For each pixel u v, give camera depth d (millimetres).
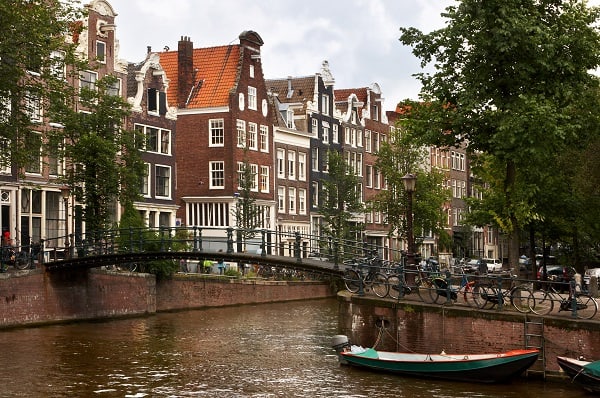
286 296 55531
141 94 53906
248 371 26016
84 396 22391
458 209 93875
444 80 27250
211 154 60938
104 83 41875
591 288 30625
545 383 22375
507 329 23109
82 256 38406
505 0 25562
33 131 40500
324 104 73125
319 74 72562
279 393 22531
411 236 28141
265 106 64688
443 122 27219
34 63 34312
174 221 56812
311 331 36969
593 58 26312
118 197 42188
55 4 34906
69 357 28656
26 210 44094
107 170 40781
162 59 64188
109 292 41344
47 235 45531
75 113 41125
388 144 61906
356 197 61719
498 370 22125
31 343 31703
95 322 39469
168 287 46250
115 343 32312
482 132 26750
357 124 78062
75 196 42094
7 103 34875
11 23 32719
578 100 26922
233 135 60625
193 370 26266
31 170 44312
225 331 36844
